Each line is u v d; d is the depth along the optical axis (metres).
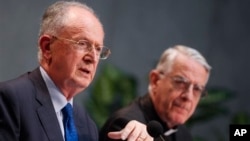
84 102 10.11
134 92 9.77
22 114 3.83
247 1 12.18
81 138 4.40
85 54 3.98
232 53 12.08
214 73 11.97
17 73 10.40
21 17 10.47
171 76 5.85
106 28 11.30
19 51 10.41
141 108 5.84
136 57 11.52
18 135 3.77
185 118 5.90
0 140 3.67
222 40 12.05
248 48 12.11
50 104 4.05
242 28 12.13
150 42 11.64
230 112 11.94
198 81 5.88
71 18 3.98
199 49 11.94
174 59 5.88
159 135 4.27
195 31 11.94
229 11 12.11
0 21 10.30
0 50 10.29
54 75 4.08
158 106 5.86
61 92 4.14
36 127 3.88
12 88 3.87
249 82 12.08
